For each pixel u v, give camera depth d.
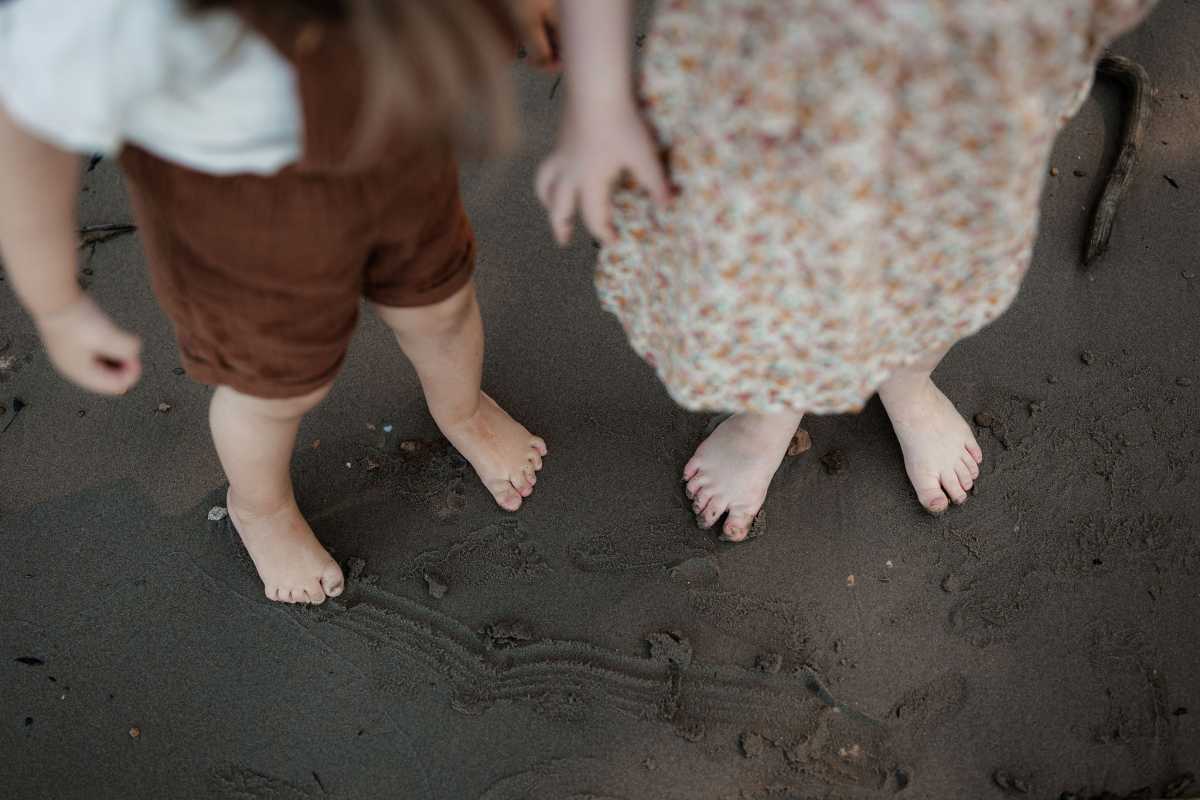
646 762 1.47
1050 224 1.87
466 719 1.50
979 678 1.51
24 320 1.83
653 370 1.79
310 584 1.56
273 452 1.36
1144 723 1.47
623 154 0.97
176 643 1.56
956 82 0.87
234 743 1.49
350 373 1.78
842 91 0.86
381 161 0.95
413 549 1.63
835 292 1.01
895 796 1.44
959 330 1.20
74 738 1.49
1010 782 1.44
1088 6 0.88
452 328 1.35
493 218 1.92
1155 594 1.56
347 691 1.53
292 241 0.98
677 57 0.91
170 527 1.65
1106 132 1.95
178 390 1.77
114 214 1.92
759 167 0.93
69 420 1.74
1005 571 1.59
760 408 1.20
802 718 1.49
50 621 1.58
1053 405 1.71
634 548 1.63
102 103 0.76
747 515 1.61
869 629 1.55
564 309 1.84
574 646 1.55
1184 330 1.76
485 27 0.82
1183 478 1.64
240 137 0.86
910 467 1.64
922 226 1.00
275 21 0.77
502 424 1.66
